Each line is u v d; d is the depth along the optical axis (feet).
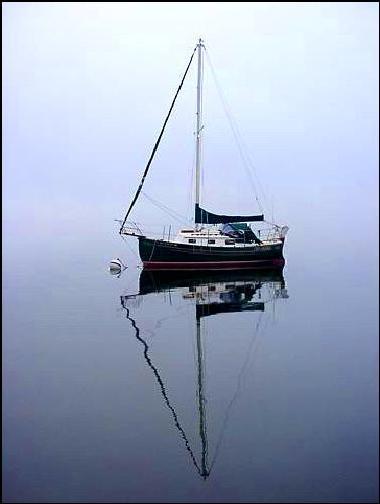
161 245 113.60
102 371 52.39
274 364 53.78
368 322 71.15
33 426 40.04
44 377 50.47
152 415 42.09
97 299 87.97
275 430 39.22
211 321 72.43
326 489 31.83
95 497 31.12
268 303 84.17
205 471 33.88
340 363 54.24
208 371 52.11
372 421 40.42
